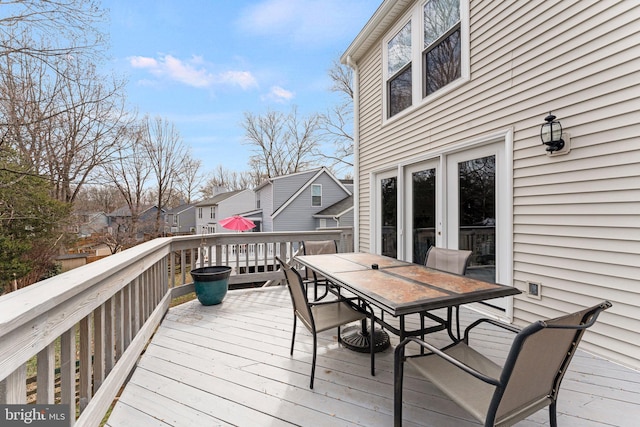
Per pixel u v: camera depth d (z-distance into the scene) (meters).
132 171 16.92
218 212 20.97
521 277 2.95
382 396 1.91
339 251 5.36
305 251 3.96
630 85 2.18
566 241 2.57
